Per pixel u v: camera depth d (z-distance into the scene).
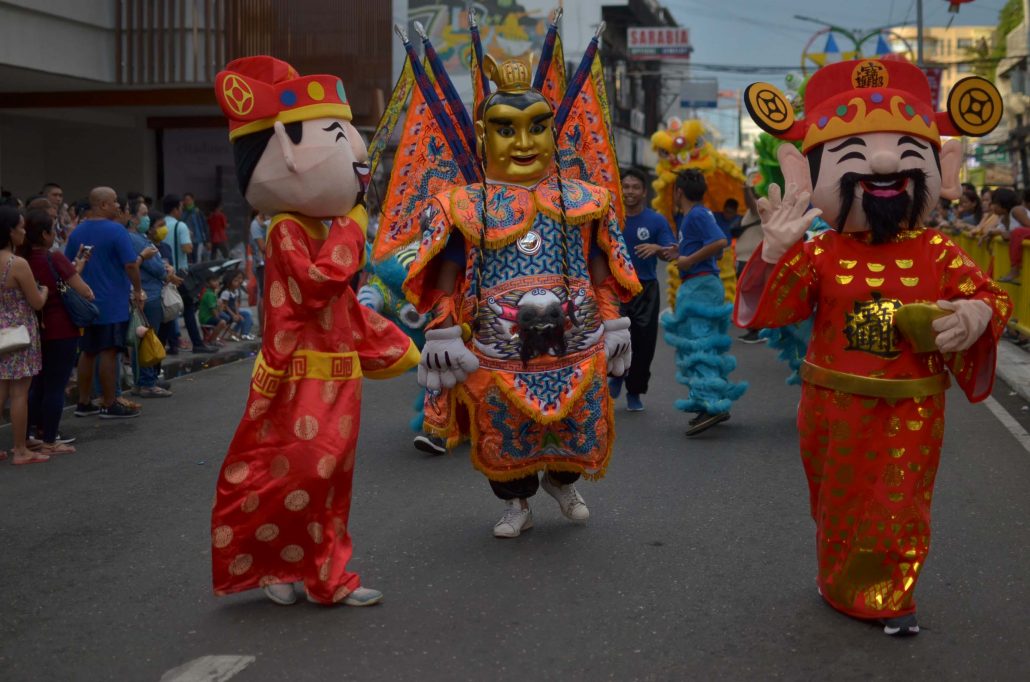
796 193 4.56
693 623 4.59
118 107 20.02
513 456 5.63
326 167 4.64
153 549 5.80
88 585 5.22
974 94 4.67
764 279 4.64
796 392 10.40
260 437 4.65
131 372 11.27
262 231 16.42
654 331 9.20
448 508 6.44
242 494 4.62
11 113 20.66
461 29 31.33
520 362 5.50
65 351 8.27
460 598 4.91
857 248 4.52
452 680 4.05
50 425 8.30
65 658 4.32
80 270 8.77
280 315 4.63
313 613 4.74
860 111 4.47
